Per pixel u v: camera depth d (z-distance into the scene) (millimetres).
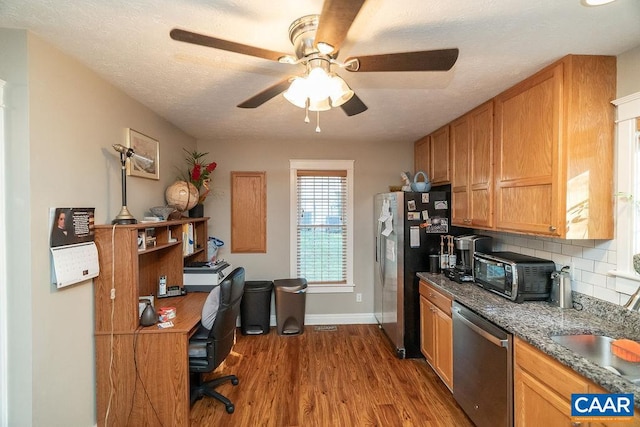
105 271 1946
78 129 1786
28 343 1485
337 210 3910
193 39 1134
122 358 1963
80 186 1804
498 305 2008
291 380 2654
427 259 3047
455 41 1549
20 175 1477
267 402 2359
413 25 1411
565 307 1930
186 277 2998
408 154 3918
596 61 1679
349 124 3084
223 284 2154
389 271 3281
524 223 1968
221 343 2221
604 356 1459
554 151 1724
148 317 2021
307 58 1291
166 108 2574
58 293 1649
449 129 2994
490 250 2623
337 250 3916
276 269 3850
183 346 1986
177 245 2848
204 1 1257
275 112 2695
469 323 1998
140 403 1969
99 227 1918
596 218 1688
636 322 1587
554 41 1546
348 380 2656
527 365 1548
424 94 2262
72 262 1704
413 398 2406
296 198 3840
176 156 3170
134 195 2369
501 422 1716
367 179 3910
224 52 1666
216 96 2307
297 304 3559
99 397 1945
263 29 1462
